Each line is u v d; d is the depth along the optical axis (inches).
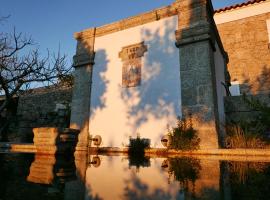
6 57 394.3
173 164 136.9
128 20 311.9
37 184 63.9
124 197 52.0
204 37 246.4
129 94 290.5
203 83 238.5
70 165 126.4
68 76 425.1
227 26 462.6
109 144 289.7
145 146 259.0
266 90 408.8
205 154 215.8
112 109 299.0
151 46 287.4
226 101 302.8
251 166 120.2
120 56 310.0
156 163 143.8
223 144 244.5
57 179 75.5
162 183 70.7
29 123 490.3
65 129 215.9
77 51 348.8
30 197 48.4
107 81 313.0
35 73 398.6
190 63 251.3
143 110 274.7
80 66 341.4
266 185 66.1
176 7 274.1
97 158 188.2
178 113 248.8
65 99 491.8
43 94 526.0
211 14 279.0
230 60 447.2
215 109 232.7
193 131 228.8
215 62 276.5
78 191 57.4
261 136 237.5
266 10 435.8
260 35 432.5
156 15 289.7
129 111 285.1
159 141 254.7
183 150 225.6
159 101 265.0
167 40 275.9
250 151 199.9
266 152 195.2
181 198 51.3
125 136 280.4
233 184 67.9
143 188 62.7
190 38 254.7
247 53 436.8
